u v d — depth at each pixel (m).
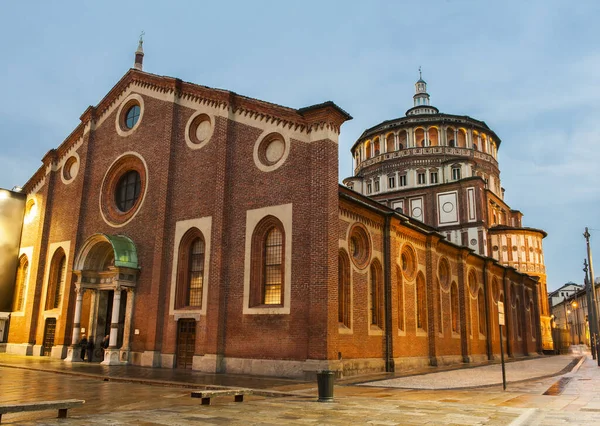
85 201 33.31
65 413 11.22
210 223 25.84
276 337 22.55
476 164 59.75
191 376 21.64
